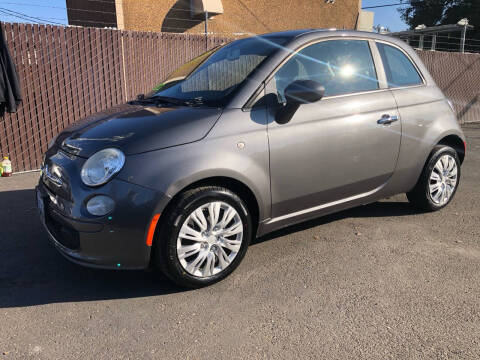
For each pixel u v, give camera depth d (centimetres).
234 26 1725
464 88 1170
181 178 268
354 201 372
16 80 578
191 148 275
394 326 252
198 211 281
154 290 296
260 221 315
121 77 684
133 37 684
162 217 274
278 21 1834
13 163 616
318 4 1916
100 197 262
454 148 447
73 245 279
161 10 1525
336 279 308
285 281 306
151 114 304
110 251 268
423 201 430
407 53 414
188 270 285
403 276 312
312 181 332
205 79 346
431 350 230
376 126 362
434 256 345
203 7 1518
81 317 264
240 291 293
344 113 343
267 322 257
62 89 634
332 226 409
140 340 242
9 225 410
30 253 352
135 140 271
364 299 281
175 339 242
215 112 294
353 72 362
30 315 266
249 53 343
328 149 334
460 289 293
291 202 327
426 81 421
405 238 381
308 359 225
